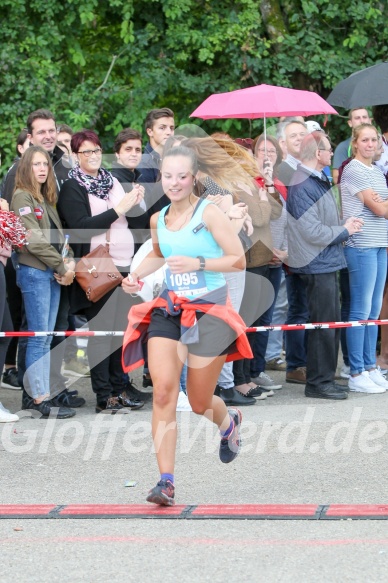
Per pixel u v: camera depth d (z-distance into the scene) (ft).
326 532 19.53
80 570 17.98
